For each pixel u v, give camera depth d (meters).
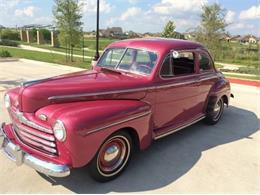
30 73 13.33
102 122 3.79
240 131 6.68
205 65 6.41
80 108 3.89
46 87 4.06
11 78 11.74
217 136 6.26
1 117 6.66
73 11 20.28
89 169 4.02
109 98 4.37
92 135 3.70
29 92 3.92
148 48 5.17
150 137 4.70
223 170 4.76
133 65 5.13
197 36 26.34
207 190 4.16
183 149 5.48
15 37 49.44
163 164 4.84
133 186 4.16
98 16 15.80
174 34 30.81
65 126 3.55
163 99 5.16
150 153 5.23
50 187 4.04
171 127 5.50
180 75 5.52
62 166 3.66
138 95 4.69
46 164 3.70
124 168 4.42
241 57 33.81
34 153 3.91
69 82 4.39
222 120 7.46
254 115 8.07
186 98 5.77
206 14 25.95
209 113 6.72
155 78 4.95
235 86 12.59
